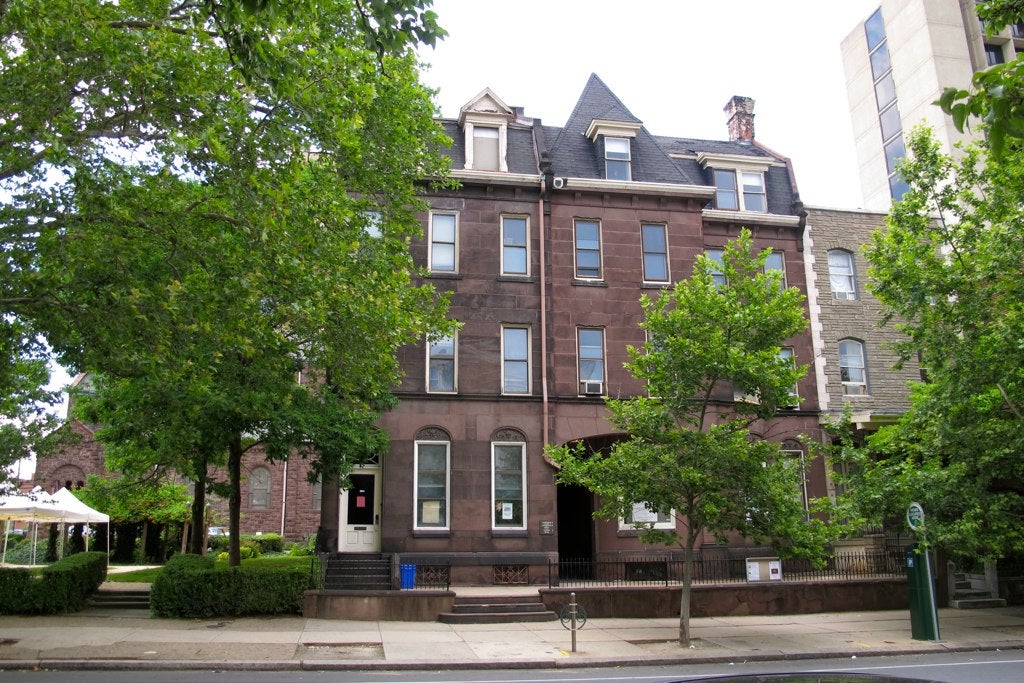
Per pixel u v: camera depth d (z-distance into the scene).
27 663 12.17
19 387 16.20
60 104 10.91
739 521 15.20
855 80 46.78
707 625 17.45
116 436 18.75
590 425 23.58
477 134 25.33
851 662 13.86
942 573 20.92
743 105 31.91
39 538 42.00
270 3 8.48
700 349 15.26
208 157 12.07
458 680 11.81
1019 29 40.31
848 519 19.66
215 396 15.37
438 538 22.23
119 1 12.64
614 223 25.19
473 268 24.02
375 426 22.59
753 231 26.78
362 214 18.47
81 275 11.42
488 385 23.39
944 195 17.23
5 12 10.40
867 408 25.92
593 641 15.31
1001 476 17.12
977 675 12.12
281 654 13.41
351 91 12.97
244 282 11.64
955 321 16.83
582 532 25.17
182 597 17.44
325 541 22.05
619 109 26.62
